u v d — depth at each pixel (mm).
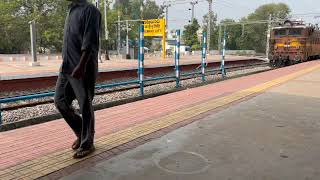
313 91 10633
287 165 4320
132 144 5195
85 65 4328
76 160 4516
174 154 4746
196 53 72562
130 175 4039
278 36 29578
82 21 4297
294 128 6070
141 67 11375
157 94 12117
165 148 5008
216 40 107312
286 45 29078
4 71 19531
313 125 6285
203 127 6184
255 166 4289
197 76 19125
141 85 11469
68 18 4453
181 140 5391
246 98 9383
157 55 56938
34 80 14992
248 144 5164
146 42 99375
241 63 40781
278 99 9141
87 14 4270
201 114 7312
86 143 4621
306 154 4727
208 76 19562
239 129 6023
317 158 4570
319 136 5582
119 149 4961
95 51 4395
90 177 3980
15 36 55125
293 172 4102
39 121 7746
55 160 4523
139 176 4012
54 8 58125
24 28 54844
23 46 58469
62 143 5277
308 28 28719
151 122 6602
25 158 4602
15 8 54188
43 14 56844
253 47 116188
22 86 14492
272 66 30344
